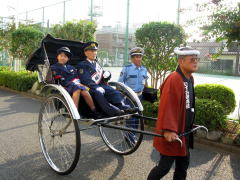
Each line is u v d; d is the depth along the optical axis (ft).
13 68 45.50
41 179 11.27
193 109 8.79
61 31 30.53
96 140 15.90
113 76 32.96
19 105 25.81
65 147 13.87
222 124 15.81
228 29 14.57
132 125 13.64
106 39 34.58
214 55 17.60
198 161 13.20
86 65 13.87
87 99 12.22
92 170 12.16
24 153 13.87
